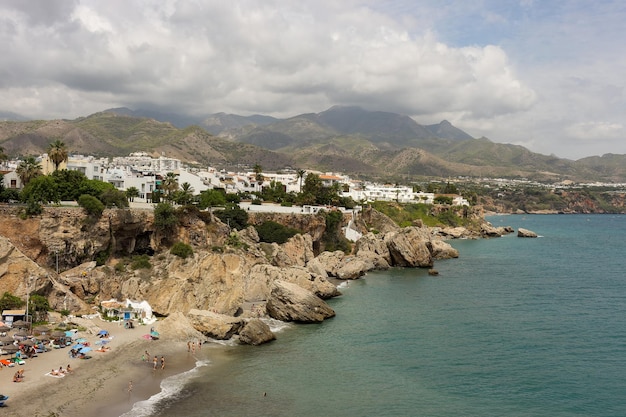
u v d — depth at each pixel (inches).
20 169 4655.5
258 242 5142.7
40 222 3496.6
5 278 2901.1
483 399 2231.8
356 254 6018.7
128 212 3981.3
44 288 3029.0
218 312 3410.4
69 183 4338.1
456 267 6053.2
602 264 6402.6
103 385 2210.9
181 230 4298.7
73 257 3604.8
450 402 2199.8
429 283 4953.3
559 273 5639.8
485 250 7864.2
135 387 2236.7
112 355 2561.5
